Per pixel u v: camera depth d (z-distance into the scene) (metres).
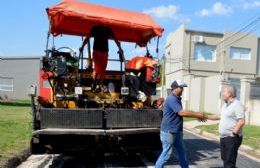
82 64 10.98
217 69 42.66
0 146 11.55
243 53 43.44
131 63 11.19
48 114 9.62
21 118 21.11
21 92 53.03
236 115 7.97
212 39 42.56
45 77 10.25
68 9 10.58
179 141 8.79
